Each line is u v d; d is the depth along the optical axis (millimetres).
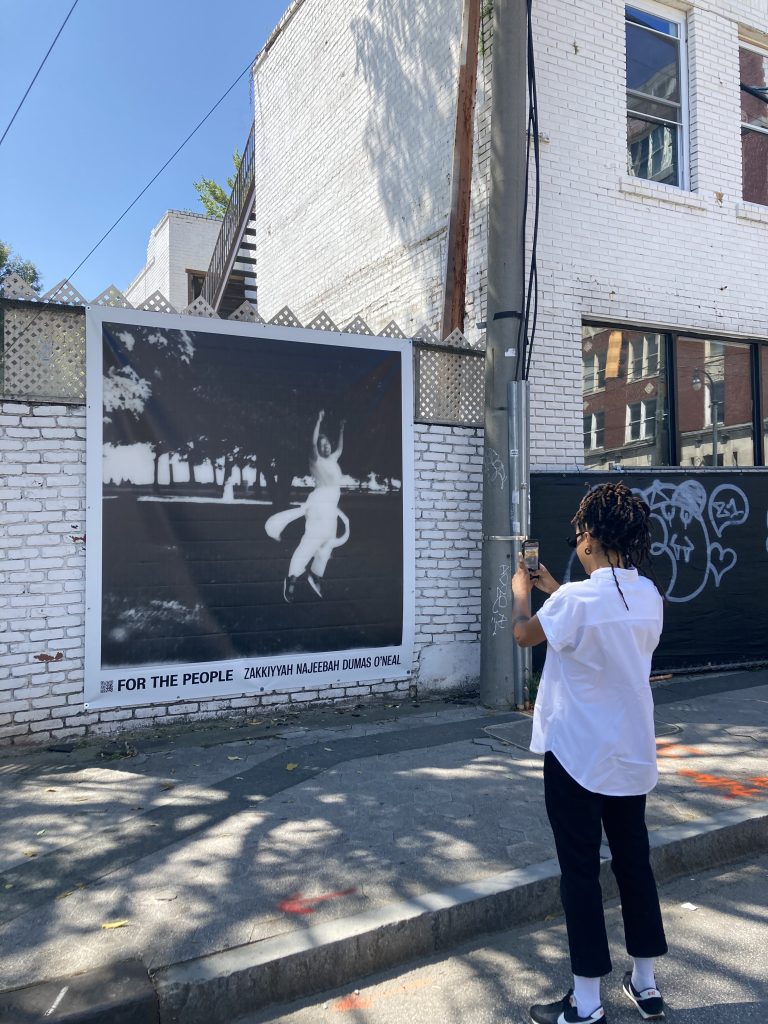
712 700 6883
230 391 6148
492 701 6672
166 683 5957
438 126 8852
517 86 6754
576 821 2852
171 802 4668
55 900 3584
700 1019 2990
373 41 10094
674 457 8820
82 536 5699
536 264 7844
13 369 5531
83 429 5703
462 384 7105
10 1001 2875
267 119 13344
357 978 3303
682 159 9016
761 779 5059
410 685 6910
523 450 6695
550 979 3281
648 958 2967
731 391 9273
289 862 3938
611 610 2822
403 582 6805
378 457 6707
